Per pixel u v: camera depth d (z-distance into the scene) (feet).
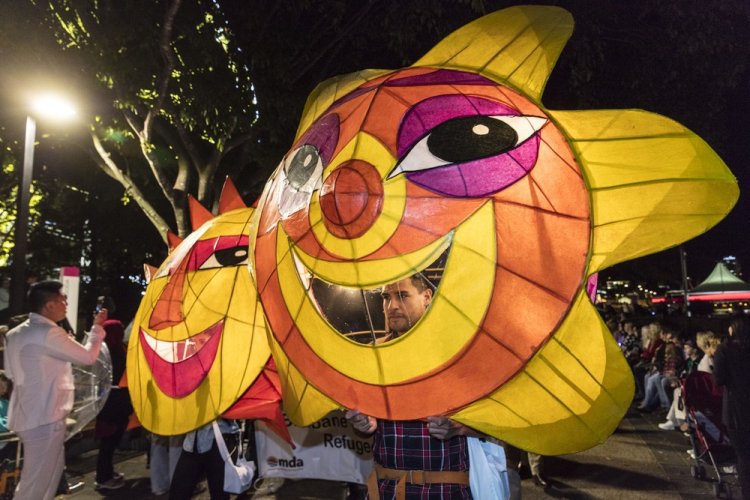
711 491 17.48
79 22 23.30
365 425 7.20
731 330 14.23
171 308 9.89
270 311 7.11
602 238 5.92
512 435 5.87
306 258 6.70
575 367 5.83
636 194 5.91
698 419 17.63
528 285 5.86
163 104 26.50
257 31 25.48
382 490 7.08
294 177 7.20
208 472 11.85
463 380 5.91
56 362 12.46
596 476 19.15
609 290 105.29
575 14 24.53
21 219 23.90
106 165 31.27
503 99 6.54
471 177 6.28
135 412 10.01
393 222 6.28
